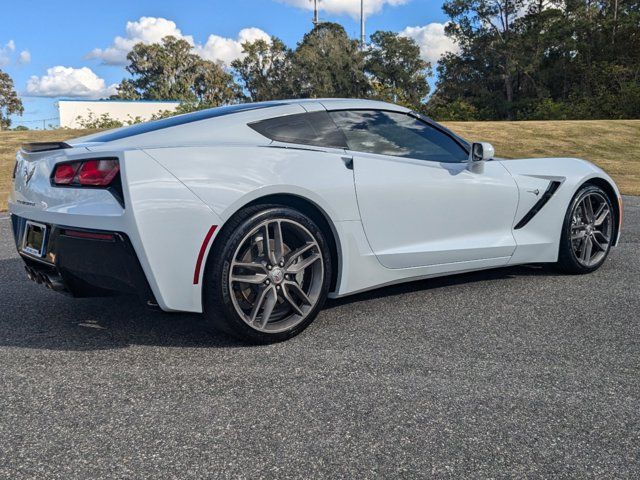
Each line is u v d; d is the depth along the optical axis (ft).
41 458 5.37
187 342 8.48
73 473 5.13
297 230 8.50
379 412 6.26
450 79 208.74
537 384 6.99
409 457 5.38
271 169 8.31
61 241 8.06
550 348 8.20
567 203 12.20
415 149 10.37
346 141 9.53
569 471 5.17
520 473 5.13
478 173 10.96
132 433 5.83
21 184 9.05
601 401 6.55
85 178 7.79
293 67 237.25
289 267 8.42
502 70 200.23
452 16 204.54
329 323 9.35
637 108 126.41
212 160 7.93
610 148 61.52
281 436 5.76
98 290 8.77
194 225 7.63
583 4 186.91
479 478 5.05
